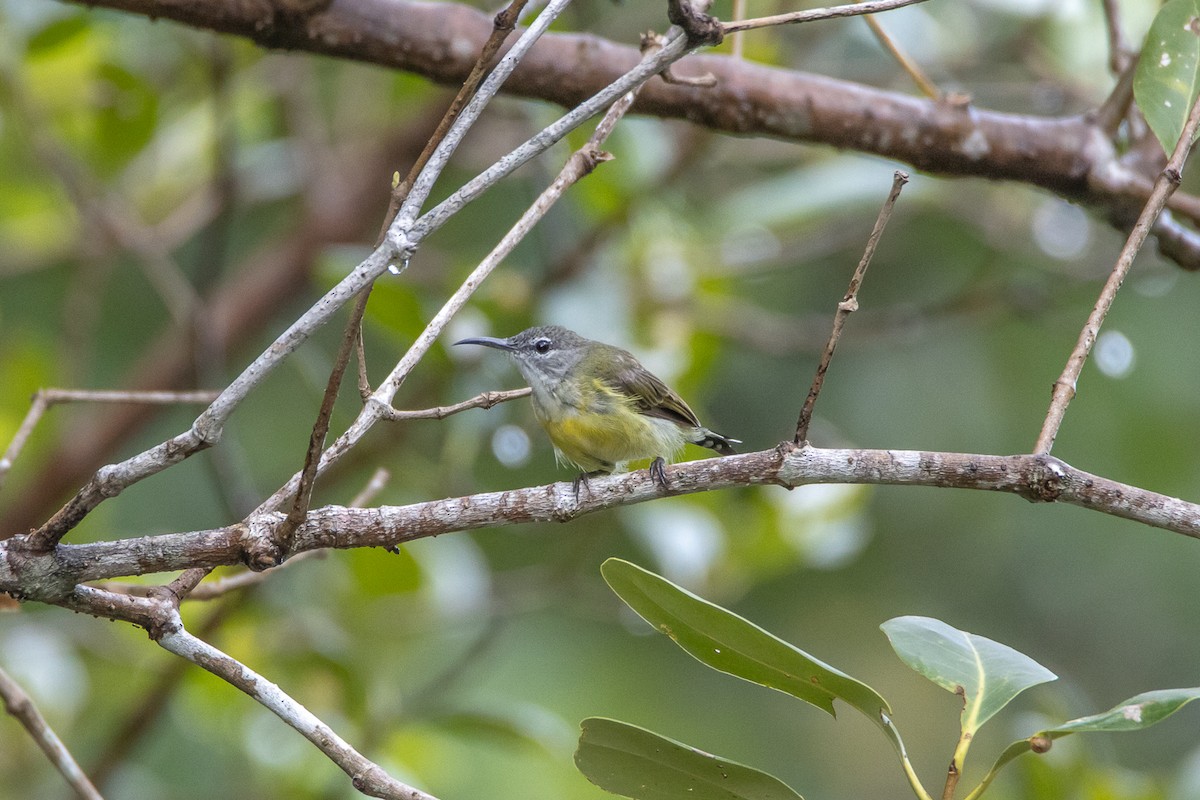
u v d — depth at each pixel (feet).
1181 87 18.83
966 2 43.11
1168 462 42.22
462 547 37.27
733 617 15.34
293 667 34.19
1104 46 40.78
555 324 34.53
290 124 43.01
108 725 37.52
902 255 48.01
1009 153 26.61
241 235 52.34
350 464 36.50
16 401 38.04
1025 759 28.63
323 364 40.52
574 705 44.68
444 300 36.37
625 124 37.09
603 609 36.27
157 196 44.42
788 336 40.22
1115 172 26.78
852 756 46.68
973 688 16.07
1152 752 44.75
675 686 46.34
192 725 37.35
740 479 17.31
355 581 35.29
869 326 40.16
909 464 16.90
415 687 39.88
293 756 34.12
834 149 26.86
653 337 38.50
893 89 43.09
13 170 41.98
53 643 34.81
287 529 16.43
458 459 35.78
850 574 47.16
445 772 37.40
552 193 18.45
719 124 26.45
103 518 36.86
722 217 40.14
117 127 38.86
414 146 42.65
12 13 35.29
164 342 41.09
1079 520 46.09
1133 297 43.06
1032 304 39.37
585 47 25.71
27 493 37.83
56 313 48.67
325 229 42.91
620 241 39.60
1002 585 46.44
